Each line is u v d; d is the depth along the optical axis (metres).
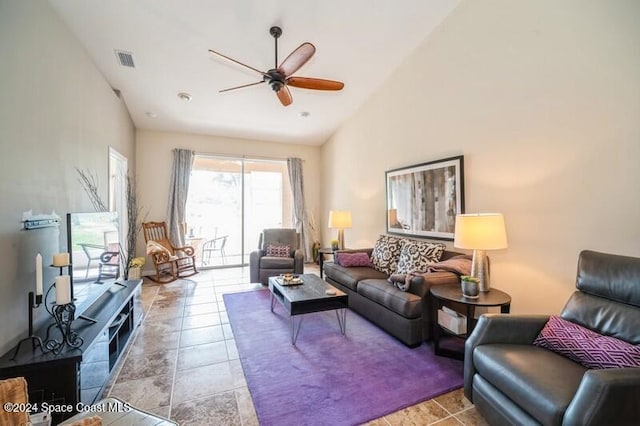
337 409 1.71
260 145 5.91
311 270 5.41
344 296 2.69
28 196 1.85
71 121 2.52
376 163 4.31
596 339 1.44
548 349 1.59
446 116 3.05
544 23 2.16
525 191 2.33
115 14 2.52
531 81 2.26
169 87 3.79
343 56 3.43
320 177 6.38
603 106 1.85
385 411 1.70
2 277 1.57
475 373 1.66
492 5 2.54
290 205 6.32
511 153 2.43
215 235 5.83
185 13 2.58
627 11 1.74
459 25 2.86
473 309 2.29
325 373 2.08
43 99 2.05
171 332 2.76
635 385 1.05
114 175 4.06
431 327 2.57
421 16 2.95
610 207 1.83
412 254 3.16
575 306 1.67
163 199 5.18
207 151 5.49
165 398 1.80
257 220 6.12
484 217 2.19
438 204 3.17
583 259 1.71
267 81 2.73
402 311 2.47
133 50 3.01
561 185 2.09
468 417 1.67
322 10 2.68
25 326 1.77
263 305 3.52
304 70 3.63
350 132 5.03
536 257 2.26
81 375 1.64
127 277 3.99
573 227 2.03
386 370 2.12
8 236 1.63
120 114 3.97
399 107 3.77
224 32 2.84
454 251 2.99
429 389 1.91
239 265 5.81
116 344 2.20
